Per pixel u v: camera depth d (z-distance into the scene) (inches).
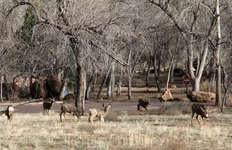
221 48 3543.3
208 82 4286.4
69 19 2085.4
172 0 3307.1
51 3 2181.3
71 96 3917.3
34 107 3112.7
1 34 2304.4
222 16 3577.8
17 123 1732.3
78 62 2165.4
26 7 2827.3
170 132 1350.9
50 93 4028.1
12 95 4249.5
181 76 6594.5
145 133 1360.7
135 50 4138.8
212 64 4461.1
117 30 2274.9
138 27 3506.4
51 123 1732.3
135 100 3848.4
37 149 1048.8
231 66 3612.2
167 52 5196.9
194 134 1343.5
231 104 3006.9
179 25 3102.9
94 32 2143.2
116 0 2751.0
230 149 1064.8
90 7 2193.7
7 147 1081.4
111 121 1835.6
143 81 6122.1
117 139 1217.4
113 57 2224.4
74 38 2096.5
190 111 2333.9
